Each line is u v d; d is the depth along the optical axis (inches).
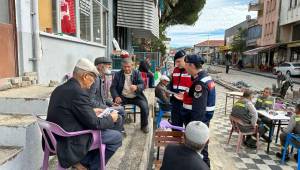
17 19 181.2
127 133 207.6
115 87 211.6
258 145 265.0
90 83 114.7
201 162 108.7
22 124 123.3
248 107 259.6
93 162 123.6
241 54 2133.4
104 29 447.2
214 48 3823.8
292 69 1096.2
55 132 106.2
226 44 3051.2
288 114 274.1
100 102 164.1
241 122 261.6
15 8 179.0
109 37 460.1
